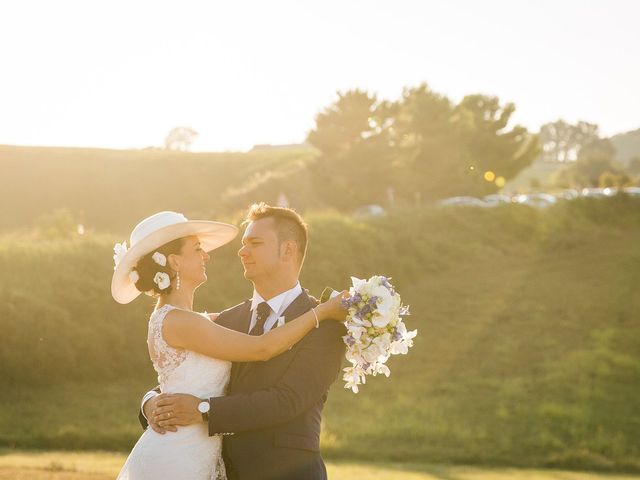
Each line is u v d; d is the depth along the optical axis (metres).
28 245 26.59
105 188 68.56
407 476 13.54
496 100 64.25
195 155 76.44
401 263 32.66
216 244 4.60
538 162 170.88
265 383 4.22
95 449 17.52
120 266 4.34
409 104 56.31
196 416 4.13
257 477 4.18
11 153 71.94
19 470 10.82
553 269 35.41
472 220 39.38
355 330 4.18
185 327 4.22
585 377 24.64
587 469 17.20
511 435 19.69
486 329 28.89
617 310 30.56
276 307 4.37
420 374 24.97
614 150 177.50
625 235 40.66
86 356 23.64
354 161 52.03
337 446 17.66
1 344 22.62
